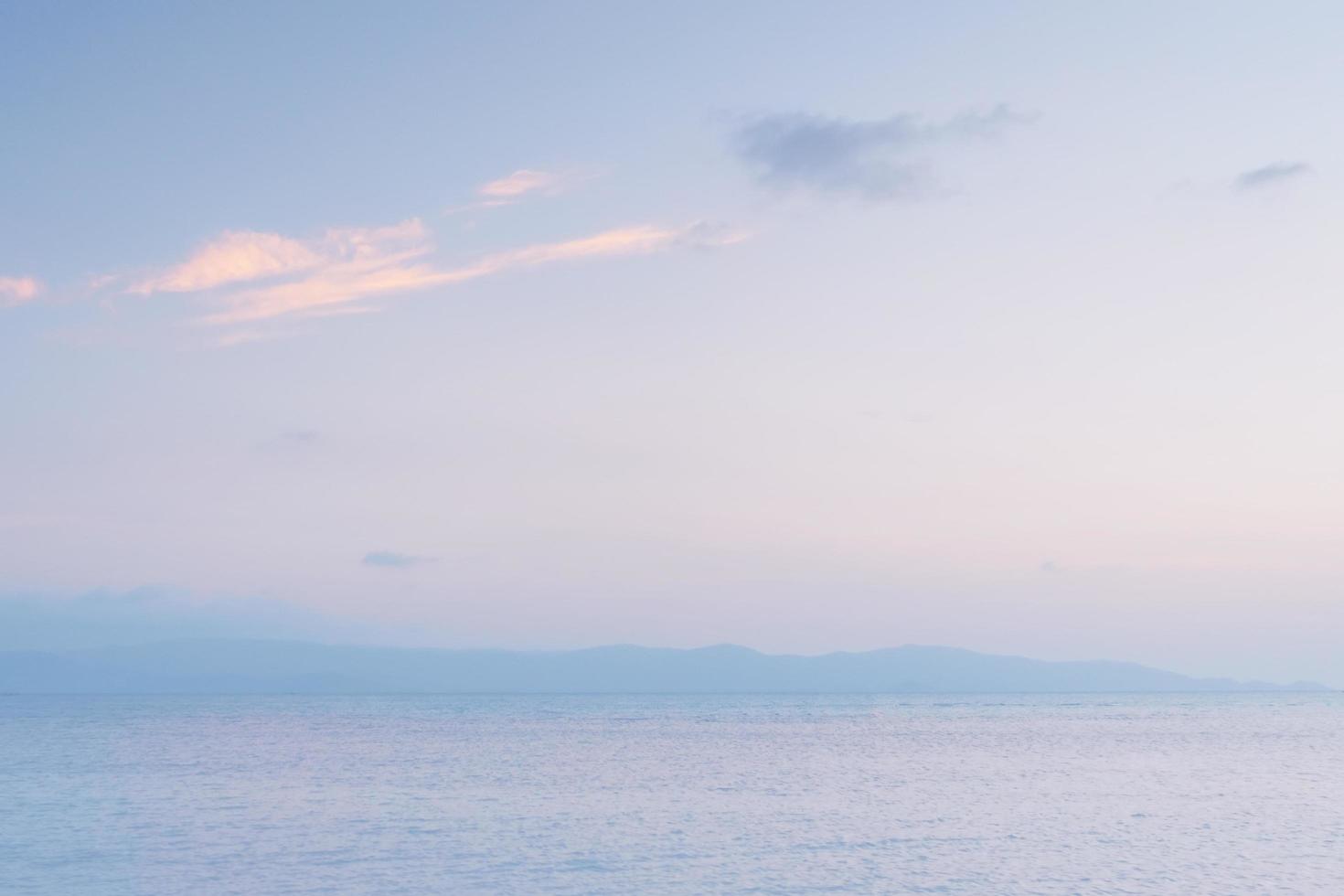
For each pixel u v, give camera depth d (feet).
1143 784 222.07
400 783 223.10
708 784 220.23
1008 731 449.89
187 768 257.75
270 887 119.75
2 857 136.77
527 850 140.87
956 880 122.72
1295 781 227.81
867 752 319.47
